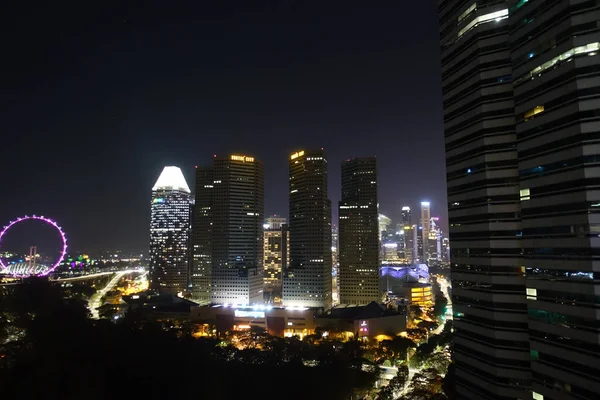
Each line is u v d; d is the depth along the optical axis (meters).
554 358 105.06
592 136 99.00
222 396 169.88
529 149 114.56
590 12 101.25
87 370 171.62
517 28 119.06
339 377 189.38
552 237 107.06
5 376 162.12
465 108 133.62
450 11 141.25
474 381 126.69
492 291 121.69
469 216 131.50
